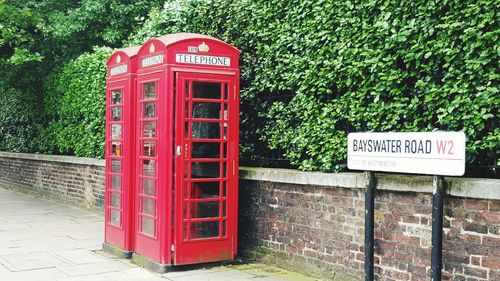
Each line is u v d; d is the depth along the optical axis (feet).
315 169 23.49
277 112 25.89
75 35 53.78
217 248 24.82
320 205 22.57
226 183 25.00
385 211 19.71
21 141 57.82
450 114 18.03
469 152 17.76
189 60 23.89
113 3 53.47
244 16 27.66
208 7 30.53
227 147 24.93
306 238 23.22
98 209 41.70
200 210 24.44
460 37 17.63
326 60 22.50
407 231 18.97
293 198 23.88
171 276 23.08
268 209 25.18
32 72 52.60
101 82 40.65
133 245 26.71
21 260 26.22
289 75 24.48
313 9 23.03
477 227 16.81
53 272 23.95
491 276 16.48
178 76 23.58
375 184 19.79
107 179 28.71
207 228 24.66
